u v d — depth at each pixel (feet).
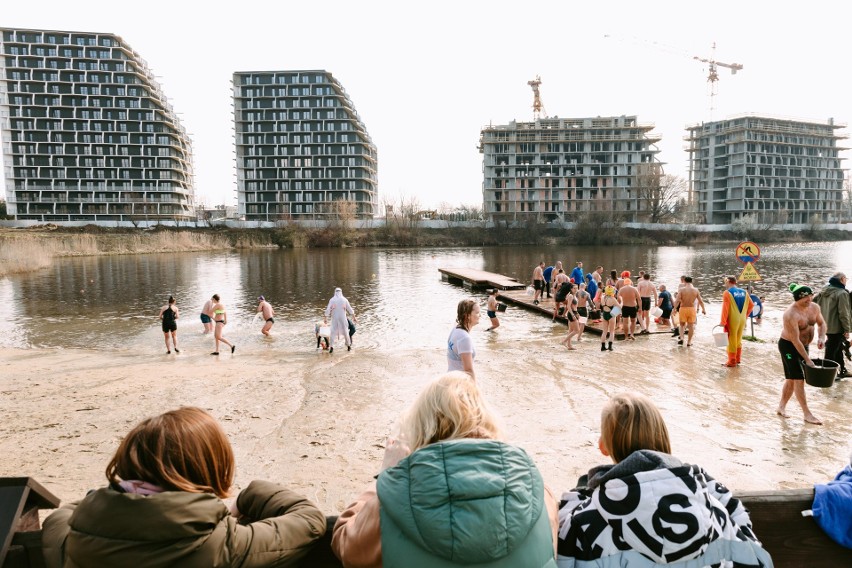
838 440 23.50
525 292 91.71
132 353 50.37
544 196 379.55
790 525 7.59
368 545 5.57
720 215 424.46
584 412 27.91
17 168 343.46
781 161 414.00
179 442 5.31
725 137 416.26
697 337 51.98
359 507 6.10
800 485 19.22
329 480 20.02
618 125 375.25
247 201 382.63
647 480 6.14
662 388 32.35
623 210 357.82
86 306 83.10
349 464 21.50
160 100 383.04
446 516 5.02
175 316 49.90
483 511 5.03
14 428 26.21
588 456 22.03
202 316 60.39
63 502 18.38
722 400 29.71
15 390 33.76
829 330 32.35
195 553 4.95
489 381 34.58
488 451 5.53
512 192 381.40
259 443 23.95
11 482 6.72
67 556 5.18
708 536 6.00
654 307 58.85
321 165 377.71
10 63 341.00
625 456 6.84
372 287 107.65
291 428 25.91
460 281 114.11
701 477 6.50
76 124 350.84
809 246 273.13
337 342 55.26
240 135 379.14
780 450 22.43
